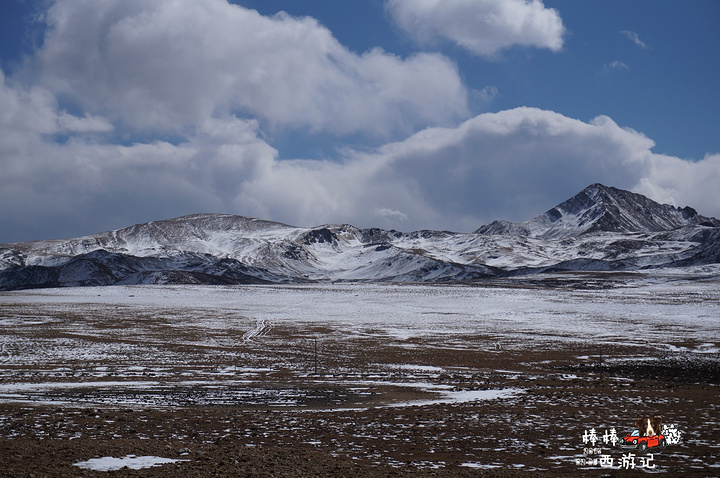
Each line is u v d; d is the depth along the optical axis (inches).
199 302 5408.5
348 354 2518.5
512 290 6722.4
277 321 3937.0
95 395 1403.8
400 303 5423.2
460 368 2158.0
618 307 4906.5
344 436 965.8
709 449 900.6
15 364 1975.9
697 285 6904.5
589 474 743.7
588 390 1600.6
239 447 832.3
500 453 864.3
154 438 903.1
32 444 768.3
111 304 5007.4
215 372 1892.2
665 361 2386.8
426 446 903.1
